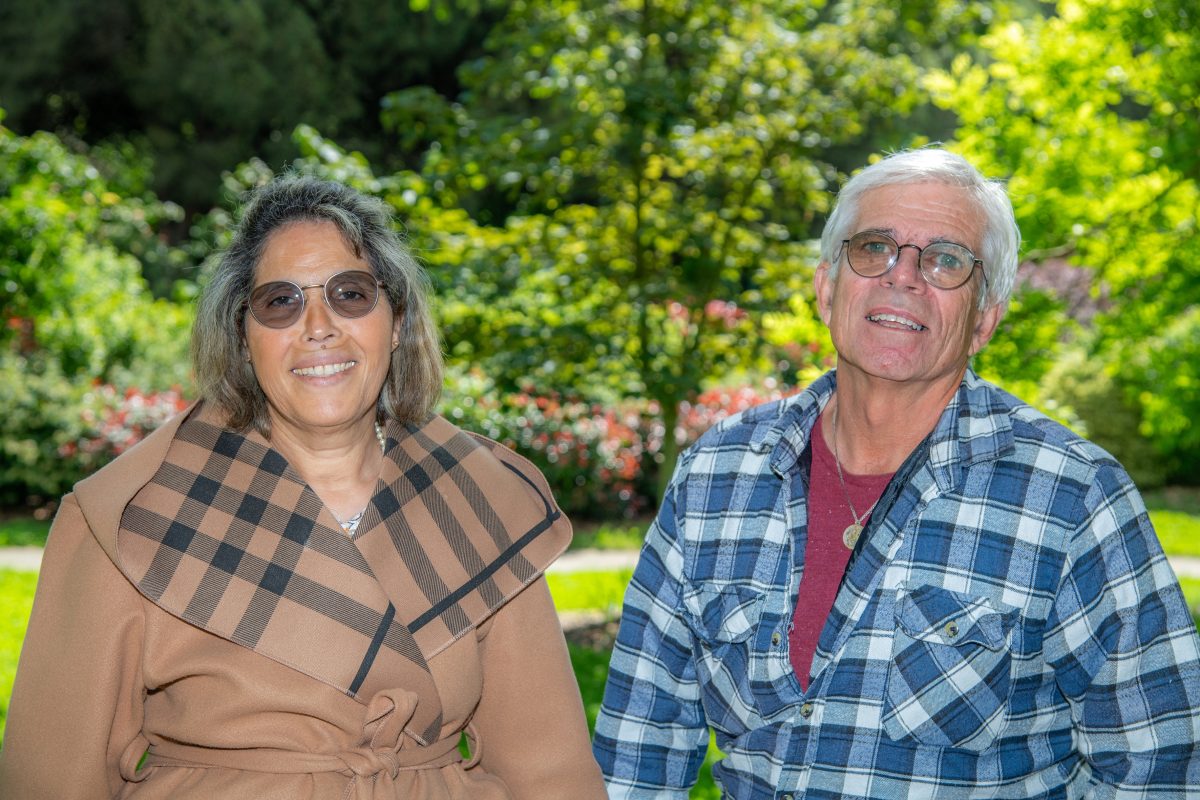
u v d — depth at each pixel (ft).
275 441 6.95
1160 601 6.34
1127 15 18.02
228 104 78.18
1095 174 18.38
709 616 7.04
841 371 7.04
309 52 80.07
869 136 40.47
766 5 23.00
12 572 26.11
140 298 47.70
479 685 6.97
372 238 6.97
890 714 6.42
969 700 6.36
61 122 82.48
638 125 21.25
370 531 6.86
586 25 21.91
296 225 6.82
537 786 7.04
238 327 6.88
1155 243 18.66
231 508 6.64
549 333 21.22
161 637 6.41
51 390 36.42
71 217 43.83
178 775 6.46
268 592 6.48
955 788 6.37
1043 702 6.51
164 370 41.09
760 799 6.77
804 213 24.44
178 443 6.82
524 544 7.12
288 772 6.38
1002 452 6.57
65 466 35.73
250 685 6.38
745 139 22.21
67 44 79.05
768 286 22.72
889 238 6.79
